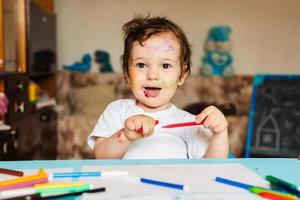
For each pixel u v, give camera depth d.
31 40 1.80
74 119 2.29
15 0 1.68
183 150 0.78
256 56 2.71
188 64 0.85
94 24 2.72
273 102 2.23
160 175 0.50
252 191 0.43
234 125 2.35
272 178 0.47
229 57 2.61
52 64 2.33
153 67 0.76
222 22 2.71
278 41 2.71
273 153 2.14
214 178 0.49
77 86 2.59
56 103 2.47
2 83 1.38
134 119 0.63
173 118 0.82
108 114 0.85
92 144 0.81
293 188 0.43
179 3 2.71
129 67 0.79
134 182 0.46
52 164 0.55
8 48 1.61
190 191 0.43
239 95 2.56
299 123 2.14
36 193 0.41
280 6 2.68
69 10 2.70
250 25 2.71
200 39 2.73
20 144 1.51
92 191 0.42
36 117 1.81
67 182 0.45
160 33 0.77
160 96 0.78
